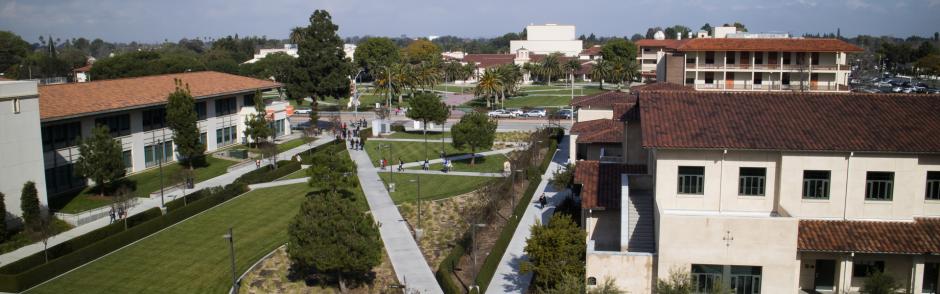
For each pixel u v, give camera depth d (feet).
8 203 180.96
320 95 388.78
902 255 117.60
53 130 217.56
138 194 224.12
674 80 402.72
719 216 113.91
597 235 143.43
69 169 224.33
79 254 160.04
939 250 112.68
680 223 113.70
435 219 200.03
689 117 128.67
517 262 157.79
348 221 143.13
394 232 187.11
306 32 379.96
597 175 150.20
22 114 184.24
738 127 125.08
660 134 123.65
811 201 121.90
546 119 416.46
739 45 372.99
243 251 171.32
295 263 158.10
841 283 118.93
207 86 300.81
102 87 256.73
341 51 387.96
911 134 120.78
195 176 249.75
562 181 210.18
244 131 304.71
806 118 127.03
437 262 163.94
